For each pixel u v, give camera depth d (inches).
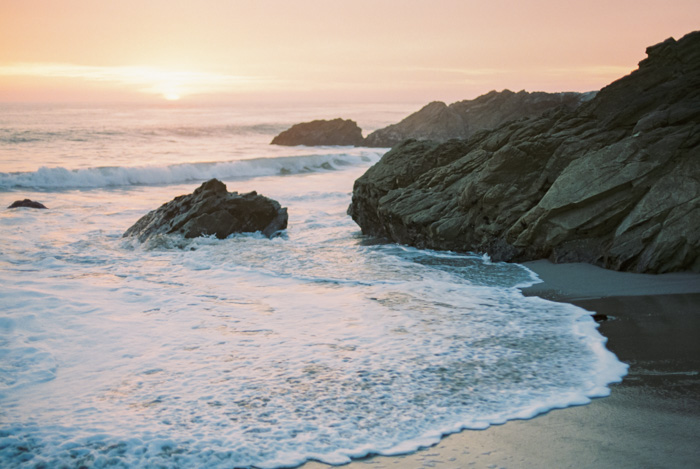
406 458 221.6
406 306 439.5
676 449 223.1
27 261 598.5
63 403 267.1
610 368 308.0
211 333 373.7
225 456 222.2
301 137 2755.9
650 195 526.3
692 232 483.2
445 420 252.4
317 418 254.2
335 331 378.3
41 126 2805.1
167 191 1273.4
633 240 516.4
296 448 229.0
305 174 1653.5
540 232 580.7
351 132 2864.2
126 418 251.8
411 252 662.5
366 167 1871.3
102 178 1343.5
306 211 1016.2
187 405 266.1
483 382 292.7
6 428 239.6
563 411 258.8
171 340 359.3
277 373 305.3
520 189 633.6
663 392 276.4
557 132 666.8
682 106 577.9
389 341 357.4
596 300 444.1
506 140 712.4
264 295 473.1
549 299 456.8
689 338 350.0
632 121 621.9
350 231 839.7
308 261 606.9
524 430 242.1
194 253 645.3
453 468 213.8
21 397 273.3
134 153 1845.5
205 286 502.3
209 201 767.1
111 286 492.7
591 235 557.0
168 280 523.8
